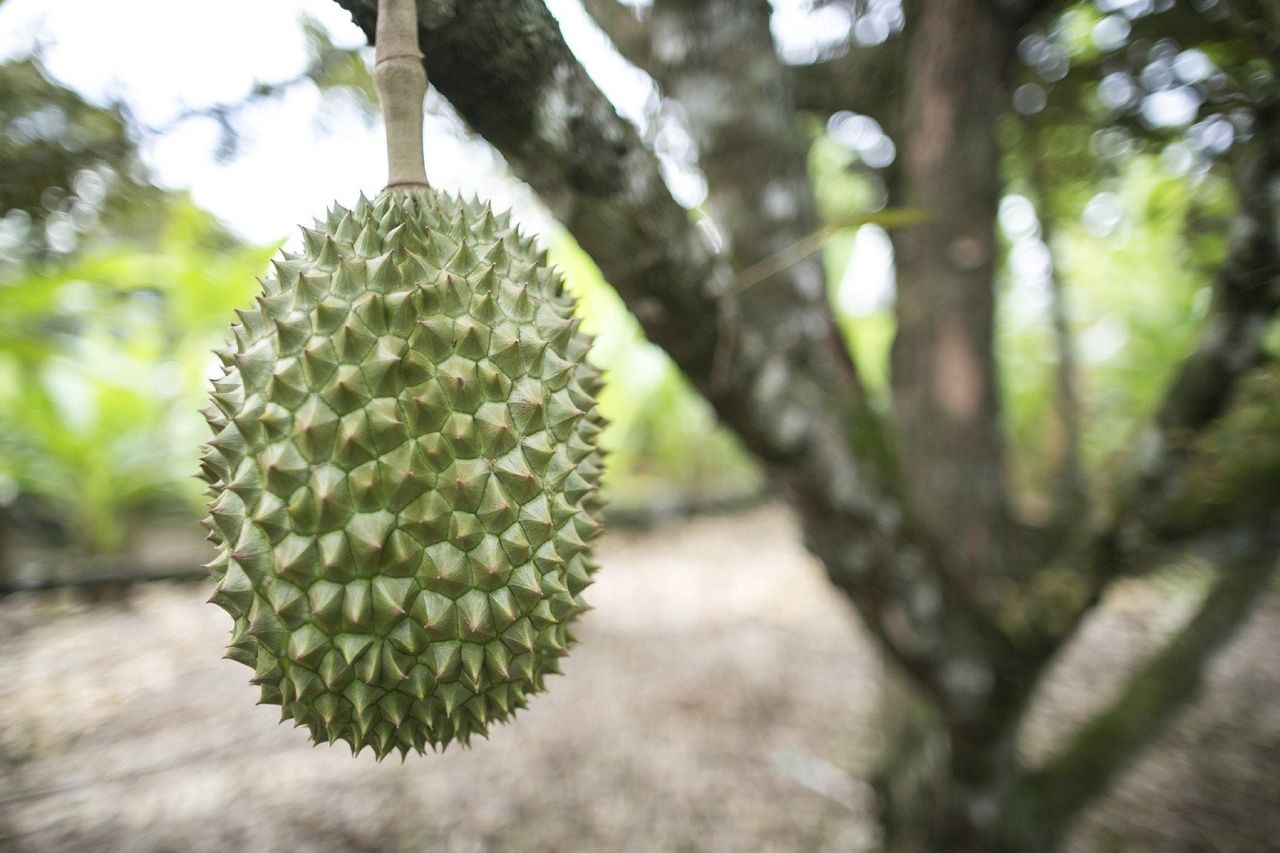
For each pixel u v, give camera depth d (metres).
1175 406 0.58
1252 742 0.97
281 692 0.38
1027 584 0.67
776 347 0.61
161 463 1.40
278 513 0.35
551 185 0.42
